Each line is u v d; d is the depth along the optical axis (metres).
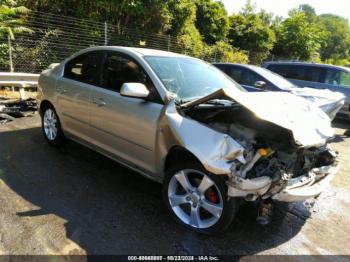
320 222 3.48
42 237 2.79
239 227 3.21
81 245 2.73
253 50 24.16
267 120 2.72
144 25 14.56
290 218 3.50
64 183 3.83
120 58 3.86
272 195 2.80
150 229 3.04
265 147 2.81
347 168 5.38
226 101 3.43
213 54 17.48
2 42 9.75
